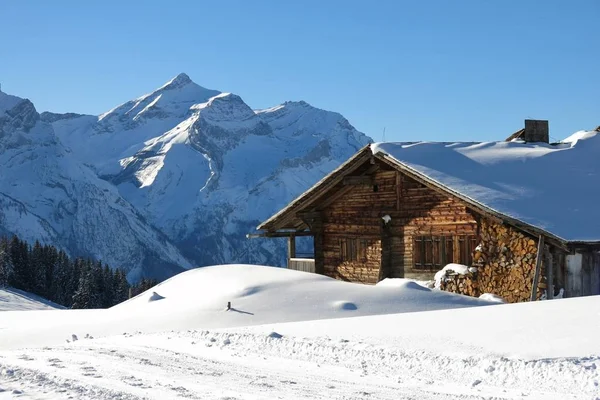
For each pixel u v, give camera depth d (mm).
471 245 27000
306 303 20297
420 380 9938
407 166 27938
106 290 134500
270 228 34031
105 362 11789
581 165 29531
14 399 8914
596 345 10867
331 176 30703
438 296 21781
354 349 11953
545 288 24344
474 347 11492
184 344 13562
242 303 20328
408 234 29203
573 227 24188
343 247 32062
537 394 8883
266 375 10547
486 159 29078
